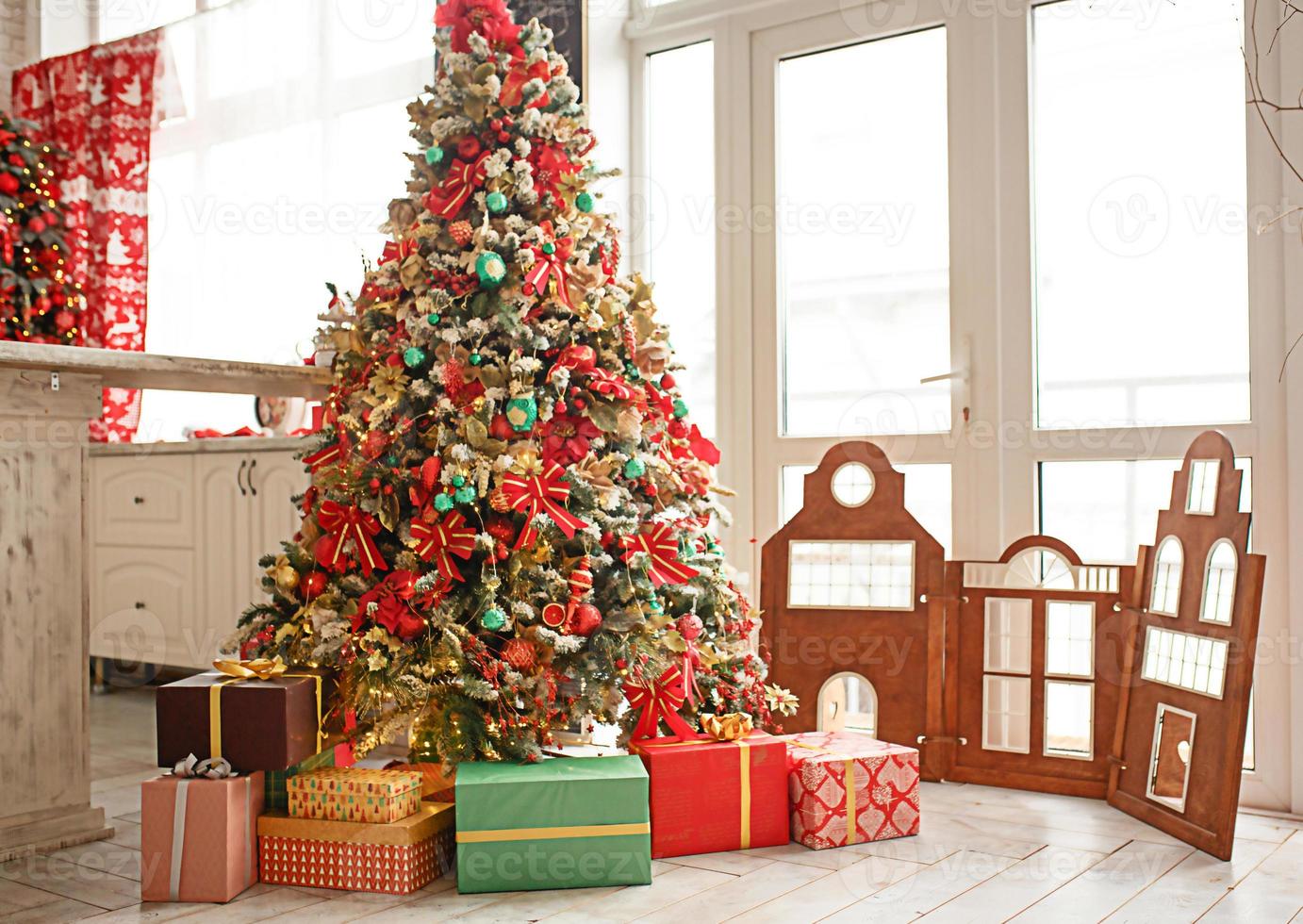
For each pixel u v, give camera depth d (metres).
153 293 4.54
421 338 2.41
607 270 2.70
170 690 2.21
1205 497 2.59
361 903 2.10
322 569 2.44
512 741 2.29
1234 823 2.30
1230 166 2.86
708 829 2.37
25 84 4.77
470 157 2.51
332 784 2.20
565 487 2.32
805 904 2.05
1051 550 2.94
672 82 3.76
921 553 3.04
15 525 2.41
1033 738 2.88
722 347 3.59
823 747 2.55
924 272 3.31
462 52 2.59
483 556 2.36
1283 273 2.73
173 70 4.48
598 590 2.43
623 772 2.21
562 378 2.39
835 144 3.45
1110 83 3.02
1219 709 2.39
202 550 3.88
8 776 2.39
